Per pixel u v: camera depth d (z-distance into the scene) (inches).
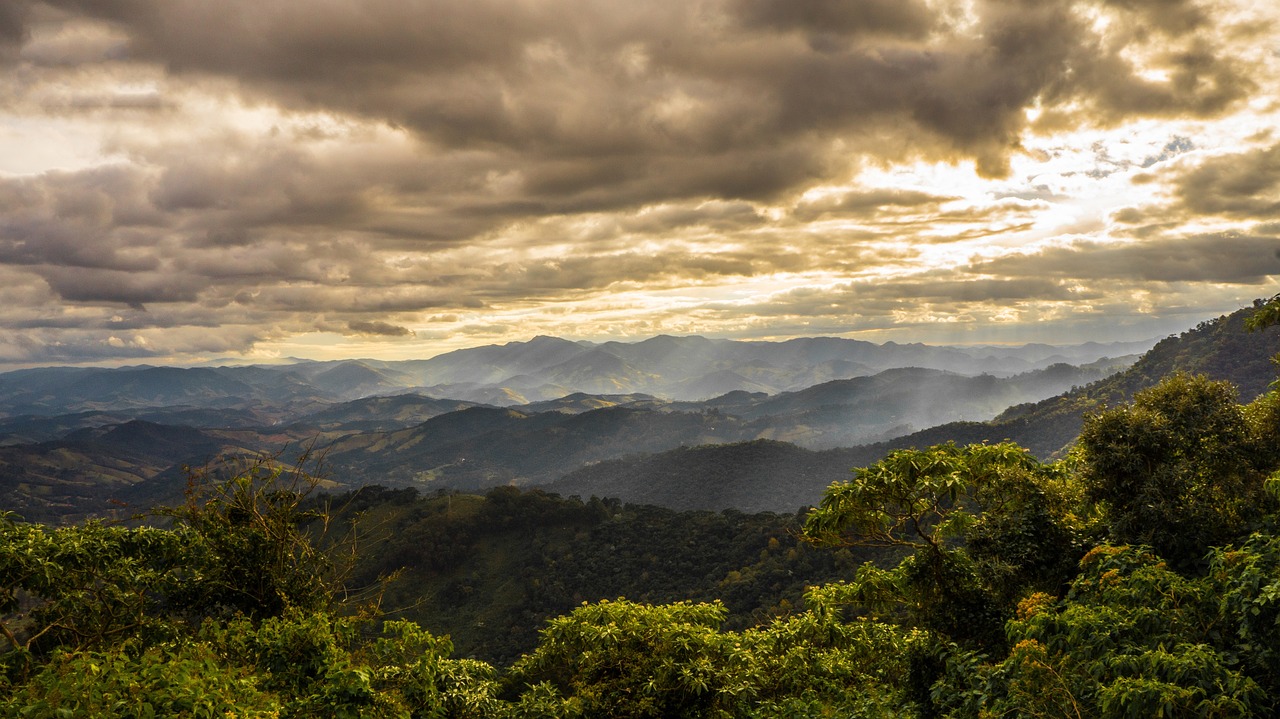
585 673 312.2
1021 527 317.1
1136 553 259.0
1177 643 202.4
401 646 269.3
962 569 316.2
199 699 170.7
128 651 241.6
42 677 172.2
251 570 286.7
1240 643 205.6
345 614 292.2
